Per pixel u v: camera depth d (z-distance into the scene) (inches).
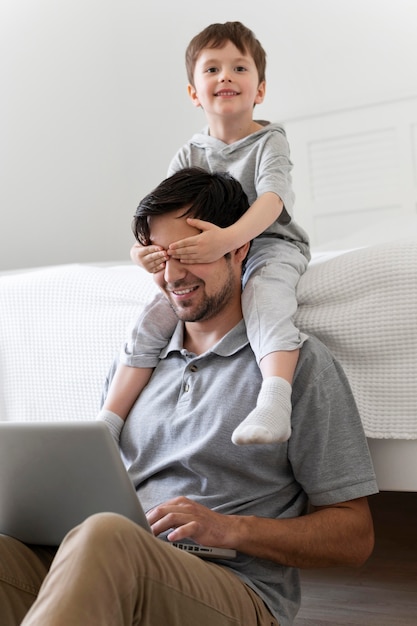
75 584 34.8
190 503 44.7
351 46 135.1
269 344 49.6
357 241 101.1
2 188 138.4
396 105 132.9
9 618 44.7
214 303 51.0
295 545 45.8
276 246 62.4
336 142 137.7
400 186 134.0
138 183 154.5
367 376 55.7
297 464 48.7
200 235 49.5
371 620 60.3
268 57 140.8
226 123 67.4
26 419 70.9
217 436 48.6
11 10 141.5
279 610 46.9
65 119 148.7
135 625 37.9
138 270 70.9
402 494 87.0
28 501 45.6
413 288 54.7
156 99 151.7
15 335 71.4
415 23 130.8
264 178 62.7
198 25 146.9
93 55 152.7
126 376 55.4
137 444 52.3
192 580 40.1
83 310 68.2
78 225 150.3
